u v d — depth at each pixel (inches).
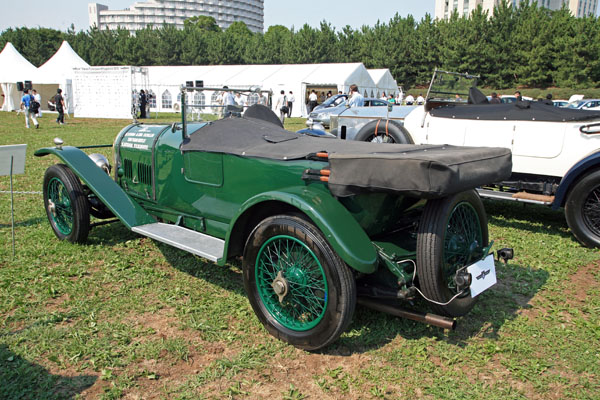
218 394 94.4
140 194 173.8
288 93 1047.0
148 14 6072.8
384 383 98.4
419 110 264.8
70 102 1019.3
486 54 1743.4
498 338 116.9
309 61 2092.8
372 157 98.9
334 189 104.5
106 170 179.6
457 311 111.7
